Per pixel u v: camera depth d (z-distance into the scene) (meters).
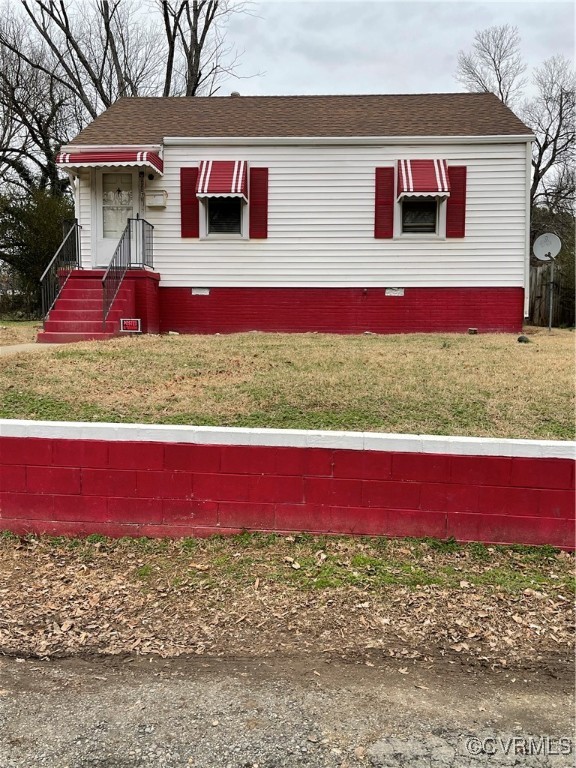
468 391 6.08
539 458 3.85
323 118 14.13
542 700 2.64
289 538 4.01
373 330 13.19
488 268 12.96
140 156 12.31
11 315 22.83
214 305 13.34
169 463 4.08
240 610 3.35
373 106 14.88
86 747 2.36
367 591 3.49
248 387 6.20
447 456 3.90
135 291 12.20
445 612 3.31
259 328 13.33
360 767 2.25
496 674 2.81
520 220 12.81
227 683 2.73
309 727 2.45
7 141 27.58
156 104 15.66
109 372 6.98
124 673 2.82
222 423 5.11
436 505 3.93
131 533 4.13
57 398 5.88
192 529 4.09
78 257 13.39
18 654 2.99
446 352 8.79
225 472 4.05
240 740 2.38
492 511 3.90
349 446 3.96
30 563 3.89
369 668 2.85
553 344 10.06
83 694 2.67
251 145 13.00
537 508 3.87
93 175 13.22
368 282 13.14
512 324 13.02
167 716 2.52
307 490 4.01
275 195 13.09
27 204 23.34
